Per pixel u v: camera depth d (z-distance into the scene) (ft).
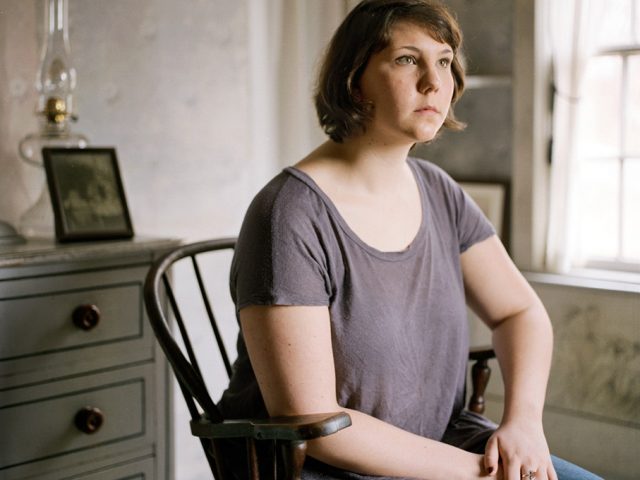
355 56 5.22
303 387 4.87
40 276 6.51
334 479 5.13
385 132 5.31
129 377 7.09
